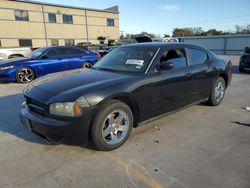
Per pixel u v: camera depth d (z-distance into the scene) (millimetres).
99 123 2896
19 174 2572
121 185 2365
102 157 2918
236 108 4941
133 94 3189
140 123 3473
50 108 2783
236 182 2383
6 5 29203
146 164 2744
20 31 30891
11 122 4188
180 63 4035
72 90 2893
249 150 3061
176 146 3195
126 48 4211
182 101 4078
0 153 3037
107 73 3559
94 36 39219
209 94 4820
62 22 34906
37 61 8523
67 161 2832
